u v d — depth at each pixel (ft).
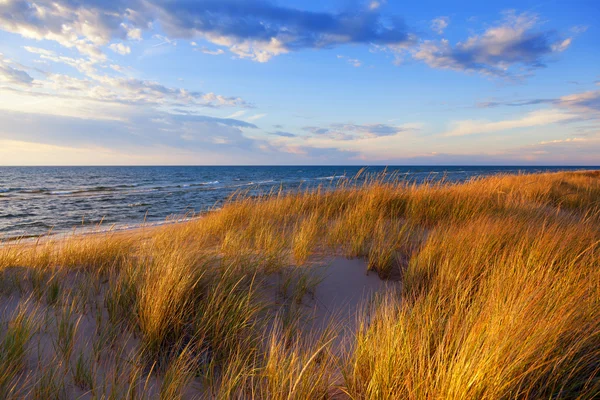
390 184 27.91
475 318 8.68
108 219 50.01
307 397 7.24
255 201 27.53
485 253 13.65
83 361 8.36
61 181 168.76
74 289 11.71
